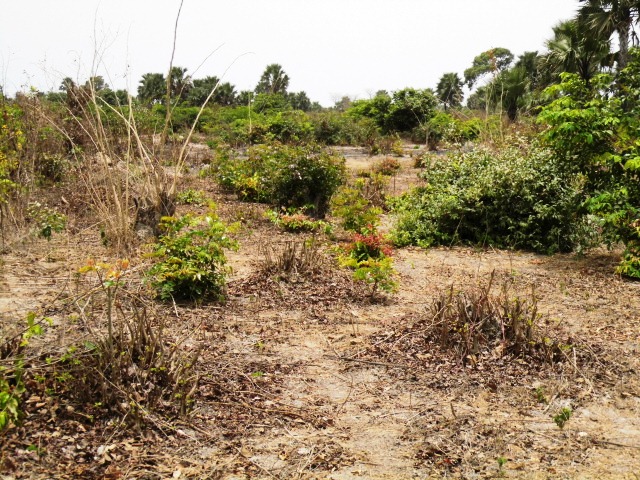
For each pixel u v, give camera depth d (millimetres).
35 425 3266
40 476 2889
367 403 4059
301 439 3537
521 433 3682
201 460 3225
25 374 3633
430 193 10617
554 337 5133
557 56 21344
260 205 12344
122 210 8117
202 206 11797
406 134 33688
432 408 3994
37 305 5258
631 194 7801
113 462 3096
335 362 4719
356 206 9422
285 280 6738
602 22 19172
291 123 28312
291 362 4664
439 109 36438
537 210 9141
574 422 3850
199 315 5520
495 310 5141
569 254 9086
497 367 4625
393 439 3584
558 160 8508
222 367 4395
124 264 4941
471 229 9711
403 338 5113
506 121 20641
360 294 6520
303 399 4059
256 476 3125
